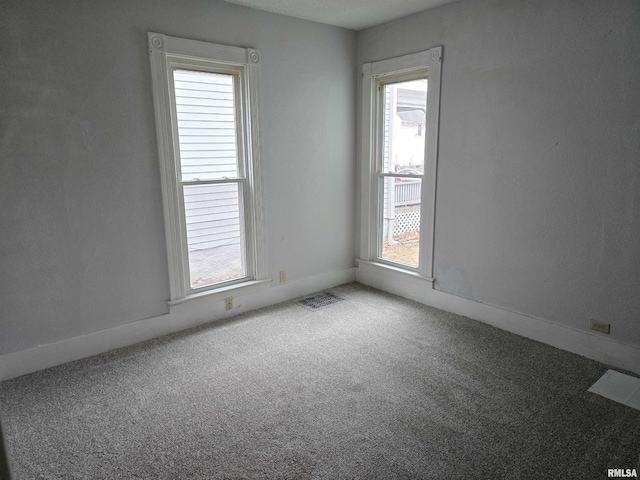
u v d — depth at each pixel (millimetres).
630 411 2273
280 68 3584
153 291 3180
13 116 2498
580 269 2811
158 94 2971
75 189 2758
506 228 3170
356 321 3502
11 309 2637
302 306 3840
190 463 1949
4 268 2586
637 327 2607
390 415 2275
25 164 2570
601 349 2775
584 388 2492
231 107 3432
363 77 4055
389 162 4180
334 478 1851
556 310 2975
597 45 2564
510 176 3090
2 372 2637
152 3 2881
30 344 2727
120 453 2018
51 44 2562
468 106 3268
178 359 2898
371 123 4094
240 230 3652
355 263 4480
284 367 2785
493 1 3021
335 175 4164
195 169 3311
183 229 3287
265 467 1919
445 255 3627
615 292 2670
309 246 4086
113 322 3031
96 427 2203
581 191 2738
